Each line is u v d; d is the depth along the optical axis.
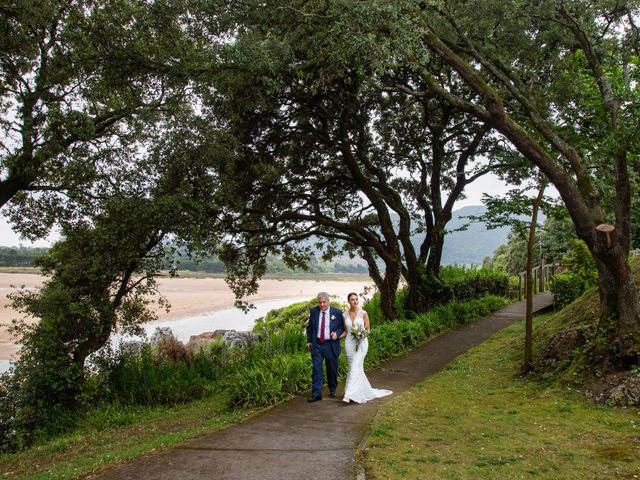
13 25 10.99
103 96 12.84
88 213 12.54
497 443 5.81
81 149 11.66
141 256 12.24
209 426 7.54
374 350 12.59
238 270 18.56
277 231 18.53
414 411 7.55
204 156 12.31
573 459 5.19
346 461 5.28
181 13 11.43
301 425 6.84
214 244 13.45
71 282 11.61
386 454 5.45
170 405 11.85
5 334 26.27
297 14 10.79
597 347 8.26
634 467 4.92
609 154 9.75
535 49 12.05
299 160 17.88
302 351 13.95
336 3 9.04
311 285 107.25
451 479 4.71
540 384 8.92
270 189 16.98
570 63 11.76
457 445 5.79
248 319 37.91
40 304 10.95
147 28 11.84
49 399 11.19
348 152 16.72
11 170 11.89
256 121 15.02
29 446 10.08
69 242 12.12
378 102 18.09
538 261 31.52
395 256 17.80
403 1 8.86
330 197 19.92
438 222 19.59
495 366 11.16
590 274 16.56
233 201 13.56
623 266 8.07
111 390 11.98
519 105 13.04
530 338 10.03
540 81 12.44
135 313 12.69
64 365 11.44
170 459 5.46
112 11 11.63
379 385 10.12
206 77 11.88
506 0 10.82
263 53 10.38
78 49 11.60
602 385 7.68
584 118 11.04
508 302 22.62
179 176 12.56
